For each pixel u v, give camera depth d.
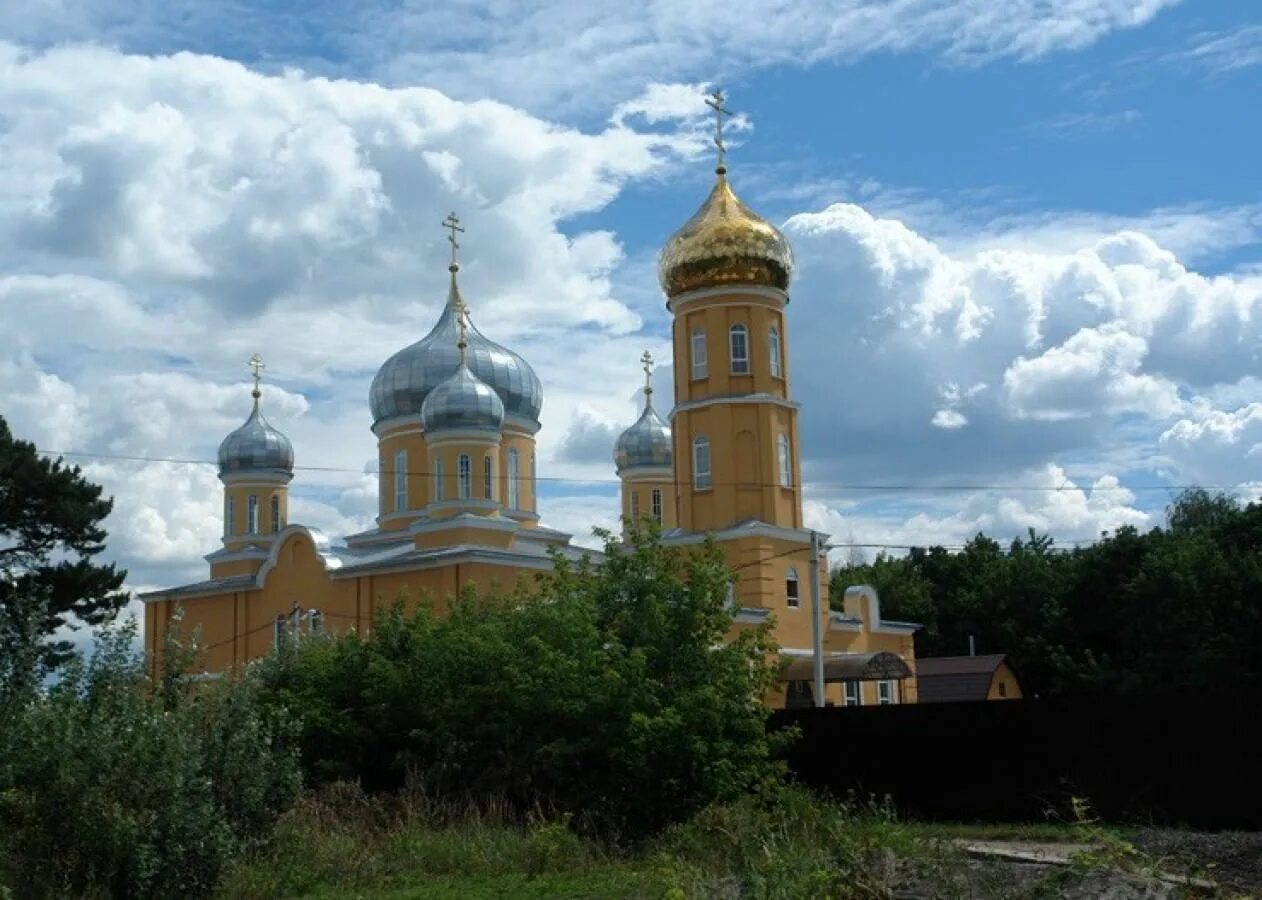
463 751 23.89
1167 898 14.38
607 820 22.62
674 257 48.62
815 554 41.62
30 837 16.55
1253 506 58.44
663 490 63.34
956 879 14.71
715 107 49.62
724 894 15.86
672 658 24.44
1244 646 51.22
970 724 28.86
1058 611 62.19
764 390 47.69
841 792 30.06
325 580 47.22
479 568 43.56
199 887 17.11
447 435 48.94
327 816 21.20
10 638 18.59
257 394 59.22
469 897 17.47
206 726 18.67
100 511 44.03
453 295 55.84
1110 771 27.06
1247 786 25.66
